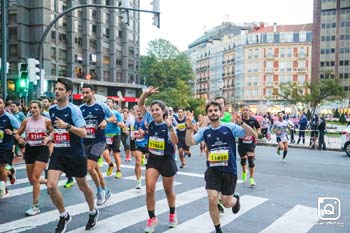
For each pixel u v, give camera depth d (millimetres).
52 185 5031
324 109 77812
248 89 93625
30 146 6523
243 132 5066
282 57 90625
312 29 89062
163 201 7418
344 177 10883
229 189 5105
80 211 6586
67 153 5199
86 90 6766
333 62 87188
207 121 5691
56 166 5164
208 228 5789
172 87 76375
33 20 51719
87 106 6828
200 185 9148
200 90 117000
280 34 90875
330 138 27875
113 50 64312
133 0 68688
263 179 10297
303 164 13727
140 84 75062
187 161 14016
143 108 5715
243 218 6383
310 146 21844
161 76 77688
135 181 9516
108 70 64375
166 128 5477
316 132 21953
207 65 113250
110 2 63781
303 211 6883
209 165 5125
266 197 7996
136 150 8562
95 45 62031
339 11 86500
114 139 10039
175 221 5820
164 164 5535
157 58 80125
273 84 91000
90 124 6746
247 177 10570
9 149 7391
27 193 7898
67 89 5230
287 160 15008
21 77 14484
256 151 19188
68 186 8578
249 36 93438
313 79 87750
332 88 58781
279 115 14453
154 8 14789
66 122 5188
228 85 101250
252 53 93000
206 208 6977
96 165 6992
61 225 5168
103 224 5875
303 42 89188
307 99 59625
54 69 54469
